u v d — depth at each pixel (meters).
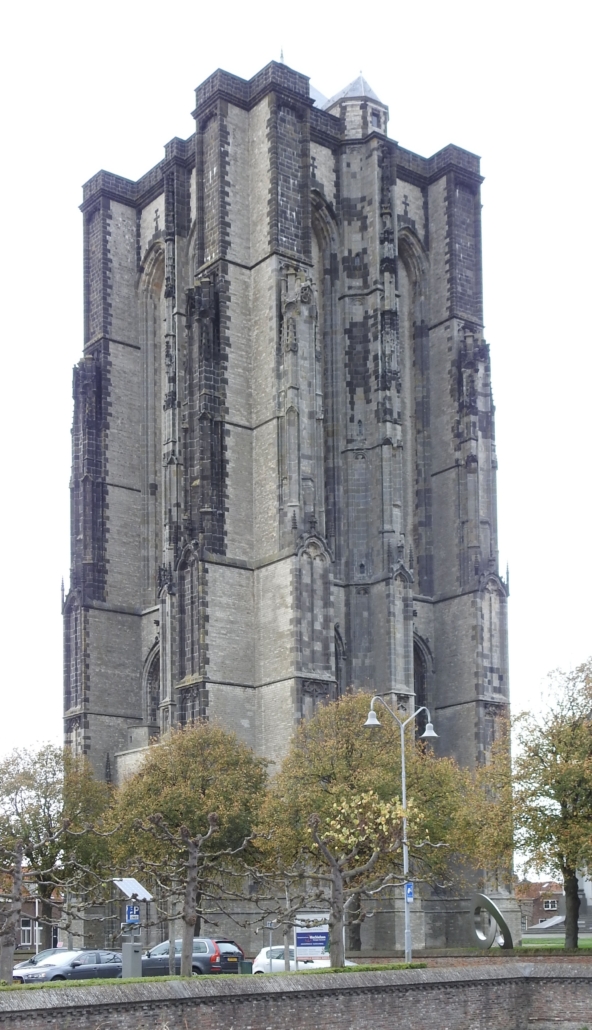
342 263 112.94
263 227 106.06
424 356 117.38
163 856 82.50
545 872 75.69
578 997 54.91
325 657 97.88
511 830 75.38
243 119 109.12
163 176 117.25
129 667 113.44
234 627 99.88
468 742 106.88
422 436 115.75
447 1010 52.12
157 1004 43.25
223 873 73.69
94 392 116.94
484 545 110.62
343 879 62.28
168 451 108.31
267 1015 46.12
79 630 112.12
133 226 122.94
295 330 102.12
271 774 96.25
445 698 109.75
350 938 89.56
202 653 97.88
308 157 107.81
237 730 98.12
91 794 94.75
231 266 105.88
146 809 84.56
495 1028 53.84
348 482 108.62
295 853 78.69
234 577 100.69
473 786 87.38
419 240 119.06
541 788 73.88
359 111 114.94
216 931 90.00
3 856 66.38
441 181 119.50
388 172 112.62
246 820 85.00
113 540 115.31
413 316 118.44
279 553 99.31
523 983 55.56
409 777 84.69
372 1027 49.19
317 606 98.31
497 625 109.38
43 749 96.38
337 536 107.94
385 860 78.56
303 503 99.88
